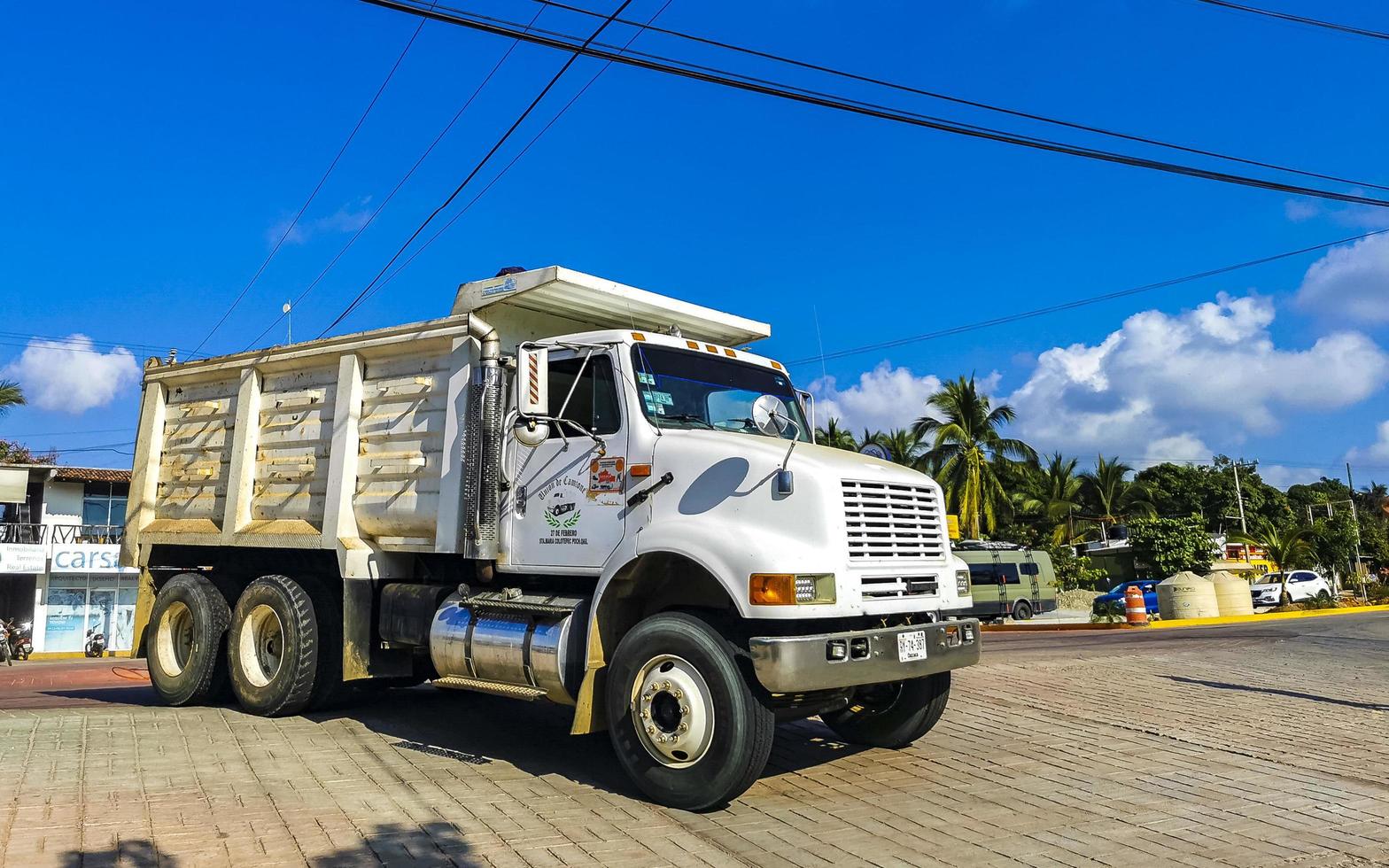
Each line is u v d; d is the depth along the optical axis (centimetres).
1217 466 6856
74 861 436
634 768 580
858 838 506
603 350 678
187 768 632
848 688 647
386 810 539
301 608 838
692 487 615
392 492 800
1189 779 634
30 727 771
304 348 874
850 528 584
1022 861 470
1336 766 668
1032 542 4409
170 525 989
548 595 679
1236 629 2161
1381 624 2306
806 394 794
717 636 558
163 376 1020
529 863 455
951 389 4012
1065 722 826
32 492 3372
